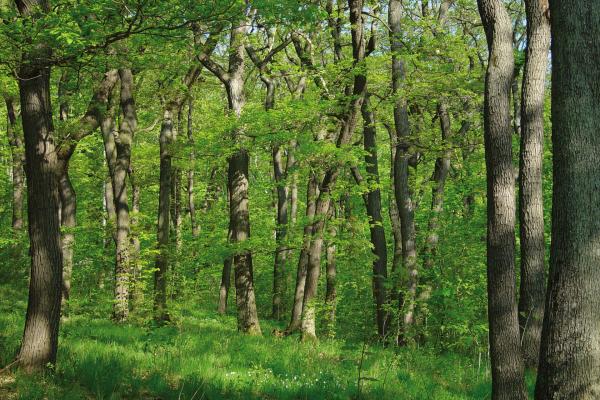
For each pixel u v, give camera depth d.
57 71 12.86
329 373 9.52
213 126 14.30
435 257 17.02
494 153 7.13
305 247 15.91
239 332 15.80
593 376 5.46
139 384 7.71
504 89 7.17
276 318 24.84
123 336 12.61
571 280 5.57
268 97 18.97
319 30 16.91
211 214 31.23
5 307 15.54
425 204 21.88
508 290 6.99
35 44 7.37
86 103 16.97
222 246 15.41
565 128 5.69
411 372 10.38
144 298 17.83
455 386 9.78
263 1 8.12
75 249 22.17
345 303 19.41
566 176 5.67
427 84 14.93
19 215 23.70
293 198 27.20
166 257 17.95
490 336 7.07
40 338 7.86
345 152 14.18
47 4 7.86
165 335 11.79
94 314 17.67
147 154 24.11
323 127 15.40
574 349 5.51
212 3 7.34
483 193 20.58
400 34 15.25
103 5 7.18
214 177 30.59
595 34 5.66
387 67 16.80
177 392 7.53
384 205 28.39
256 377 8.89
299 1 8.65
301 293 17.62
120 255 17.05
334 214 24.95
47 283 7.98
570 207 5.62
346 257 19.77
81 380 7.64
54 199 8.16
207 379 8.34
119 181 17.33
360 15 15.14
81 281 23.09
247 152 15.59
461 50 15.52
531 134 11.18
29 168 8.06
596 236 5.54
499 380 6.95
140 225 20.70
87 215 26.41
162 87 18.28
